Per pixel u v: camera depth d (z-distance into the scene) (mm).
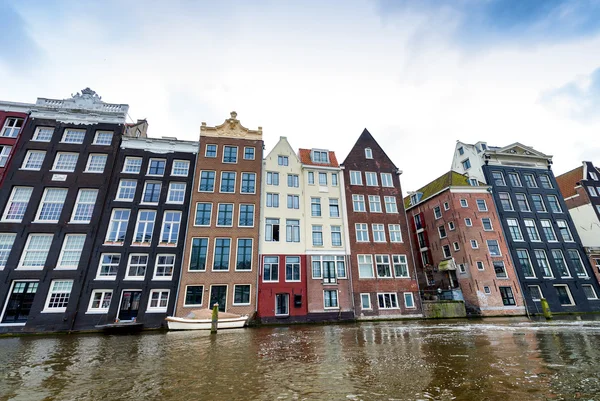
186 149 25812
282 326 21047
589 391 5871
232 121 27594
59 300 19516
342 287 24750
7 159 22203
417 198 36469
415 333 15312
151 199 23516
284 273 24000
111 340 15094
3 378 7910
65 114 24344
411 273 26562
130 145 24641
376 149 31062
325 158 29891
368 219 27781
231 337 15344
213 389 6695
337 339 13930
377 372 7734
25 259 20016
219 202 24547
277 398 6004
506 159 34031
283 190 26906
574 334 13516
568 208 35781
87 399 6273
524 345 10992
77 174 22719
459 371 7613
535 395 5766
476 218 30141
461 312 26000
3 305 18688
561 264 30266
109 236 21750
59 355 11148
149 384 7195
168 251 22141
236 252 23328
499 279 27922
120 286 20344
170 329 19109
